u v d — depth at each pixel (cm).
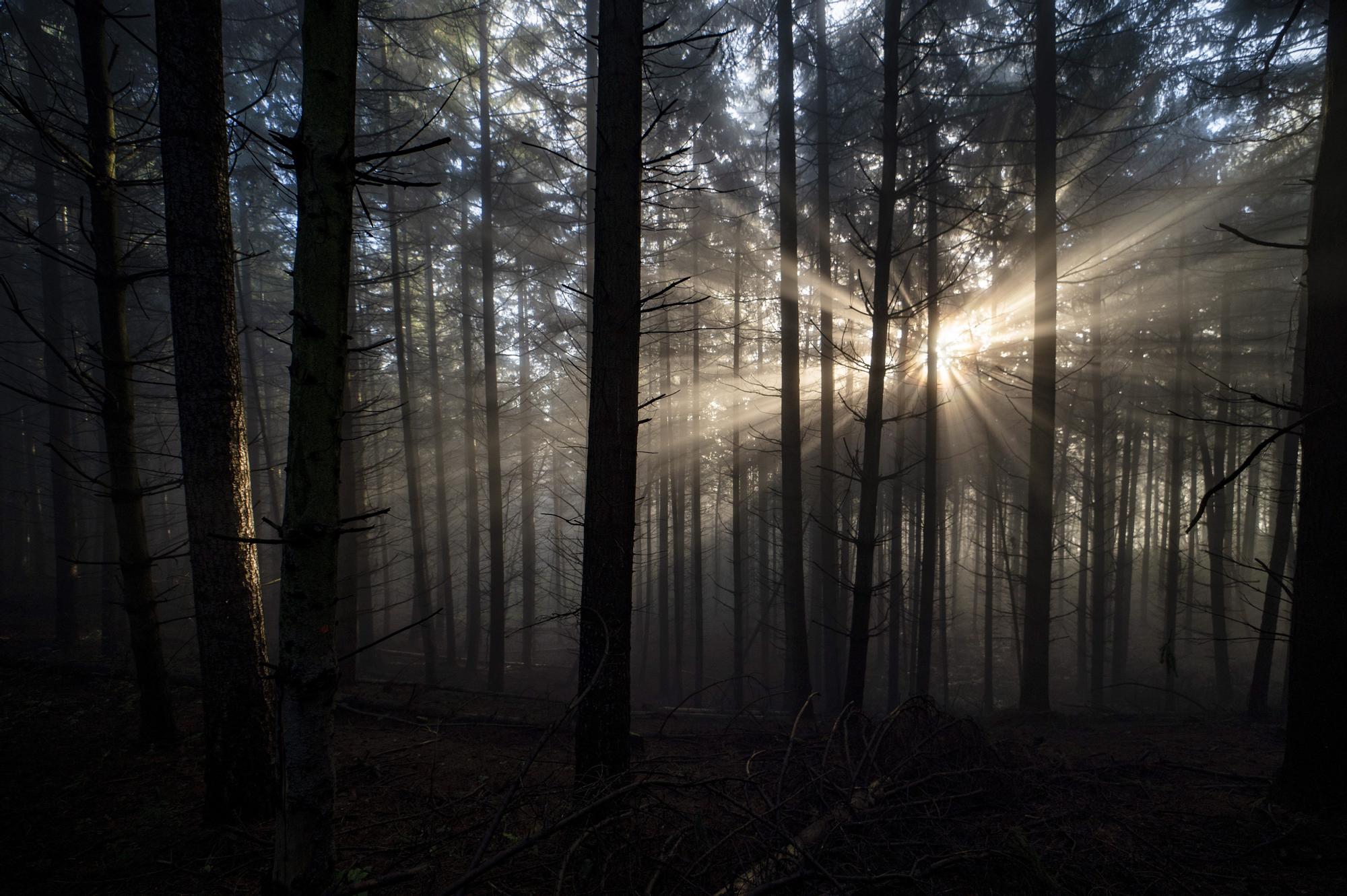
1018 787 491
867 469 739
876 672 1991
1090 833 423
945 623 1784
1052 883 331
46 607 1577
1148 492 2409
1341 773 456
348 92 268
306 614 264
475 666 1725
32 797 480
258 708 443
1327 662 464
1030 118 1073
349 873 354
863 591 738
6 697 722
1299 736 475
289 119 1398
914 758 477
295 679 262
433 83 1378
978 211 811
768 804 396
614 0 448
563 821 284
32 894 360
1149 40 973
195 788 498
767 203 1386
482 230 1362
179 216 441
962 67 1090
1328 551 468
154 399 1023
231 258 462
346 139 267
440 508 1802
